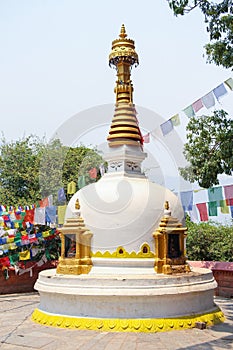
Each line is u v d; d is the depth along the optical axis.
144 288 12.73
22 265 21.83
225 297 19.70
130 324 12.42
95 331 12.38
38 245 22.06
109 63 17.69
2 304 18.27
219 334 12.18
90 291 12.74
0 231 19.30
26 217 19.69
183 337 11.80
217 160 15.70
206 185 16.19
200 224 25.44
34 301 19.14
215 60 15.08
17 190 25.48
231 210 16.83
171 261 14.11
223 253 23.69
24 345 11.20
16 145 25.73
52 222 19.06
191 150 16.81
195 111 15.62
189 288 13.27
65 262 14.31
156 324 12.51
